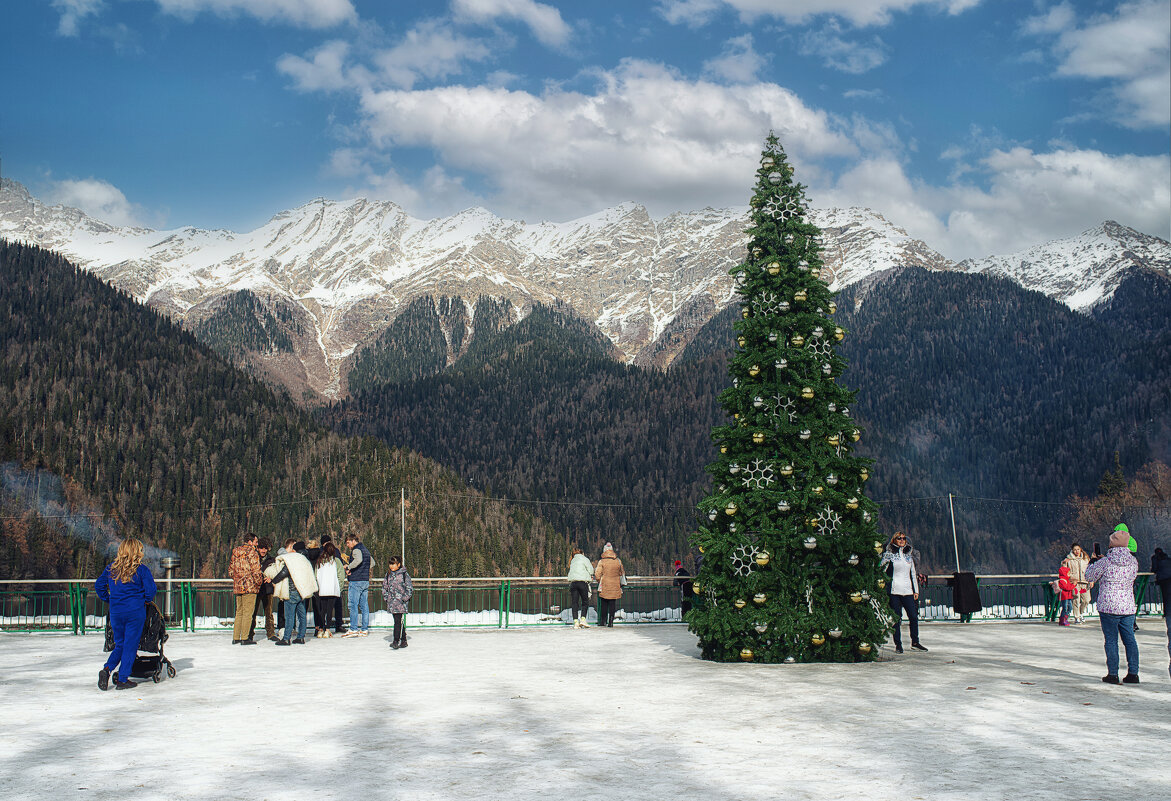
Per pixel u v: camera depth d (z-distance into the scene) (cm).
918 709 1044
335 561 2066
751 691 1186
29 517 13412
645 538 19862
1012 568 16350
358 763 797
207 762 802
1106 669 1388
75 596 2194
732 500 1523
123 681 1234
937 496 18588
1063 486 19125
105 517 14638
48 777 749
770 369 1589
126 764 795
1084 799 671
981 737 890
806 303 1602
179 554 15025
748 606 1496
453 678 1335
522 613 2448
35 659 1606
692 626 1531
